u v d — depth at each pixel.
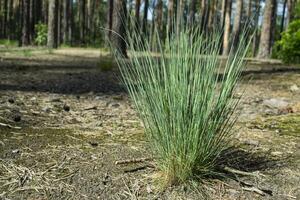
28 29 8.30
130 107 1.82
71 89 2.27
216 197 0.92
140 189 0.94
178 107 0.93
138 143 1.25
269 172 1.08
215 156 1.02
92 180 0.97
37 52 5.54
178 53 0.95
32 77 2.71
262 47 6.06
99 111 1.70
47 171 1.01
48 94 2.04
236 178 1.01
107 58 4.05
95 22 14.77
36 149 1.15
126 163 1.07
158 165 1.01
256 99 2.23
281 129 1.55
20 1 11.58
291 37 4.64
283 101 2.11
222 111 0.97
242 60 0.96
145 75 0.99
